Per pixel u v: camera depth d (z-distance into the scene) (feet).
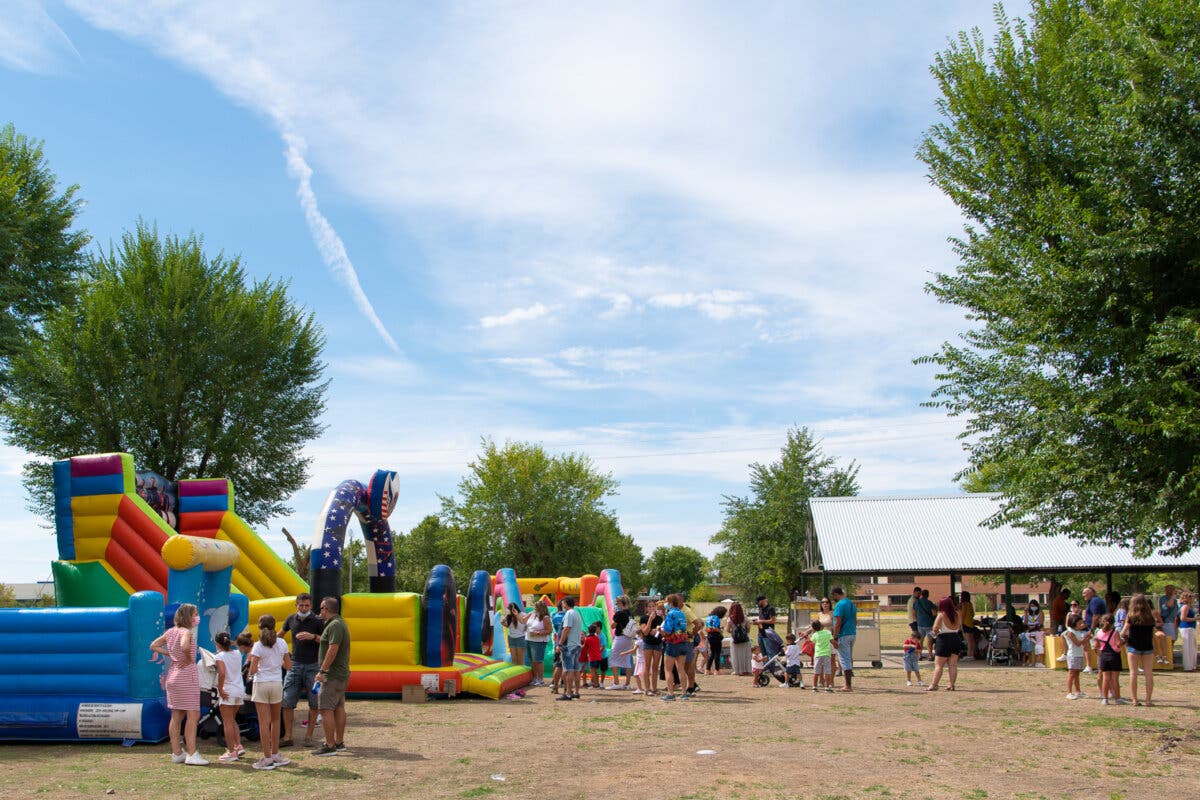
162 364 96.53
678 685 58.80
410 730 38.93
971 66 45.65
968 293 43.83
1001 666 70.23
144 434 97.35
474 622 63.36
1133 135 34.81
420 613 51.29
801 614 82.17
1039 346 38.81
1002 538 85.10
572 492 164.25
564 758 32.09
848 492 157.79
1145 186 35.06
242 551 60.80
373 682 49.49
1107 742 35.14
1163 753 32.91
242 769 30.17
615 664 57.31
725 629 75.31
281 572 60.90
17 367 85.15
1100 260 35.55
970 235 44.93
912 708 45.75
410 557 232.53
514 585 72.18
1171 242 34.24
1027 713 43.37
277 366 106.01
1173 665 67.72
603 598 75.31
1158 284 35.96
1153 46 34.14
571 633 51.37
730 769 29.96
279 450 105.70
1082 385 37.60
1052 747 34.09
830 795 26.21
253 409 101.55
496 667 54.60
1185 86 33.76
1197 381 34.40
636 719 42.24
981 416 43.14
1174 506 34.83
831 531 90.02
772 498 158.81
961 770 29.89
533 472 163.63
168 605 37.76
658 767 30.35
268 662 30.73
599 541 163.84
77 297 80.43
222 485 62.13
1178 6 34.76
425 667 49.83
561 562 161.99
